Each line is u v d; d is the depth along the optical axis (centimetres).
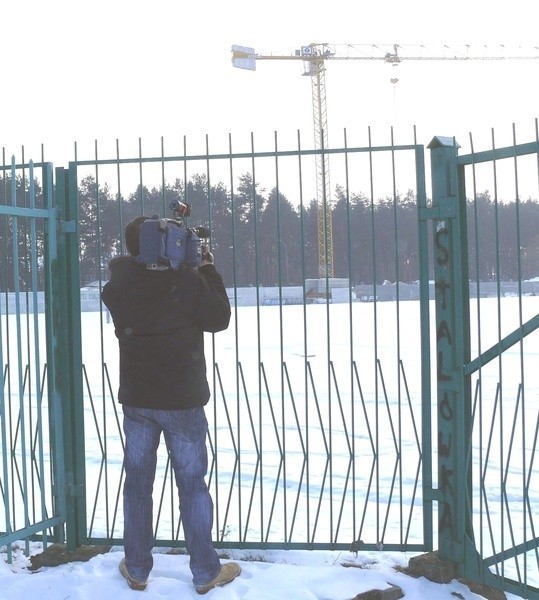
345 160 381
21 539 407
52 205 408
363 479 600
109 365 1475
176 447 345
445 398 378
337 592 346
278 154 385
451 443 377
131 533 352
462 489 374
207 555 348
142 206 396
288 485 584
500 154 350
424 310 381
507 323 2444
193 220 2564
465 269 379
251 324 2698
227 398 1014
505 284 4603
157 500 549
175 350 338
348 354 1598
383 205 4594
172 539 406
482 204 4866
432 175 377
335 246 4572
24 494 394
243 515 507
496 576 361
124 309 340
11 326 1870
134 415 350
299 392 1070
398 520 493
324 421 838
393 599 350
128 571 355
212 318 345
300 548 399
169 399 338
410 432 770
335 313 3216
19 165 404
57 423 407
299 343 1903
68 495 412
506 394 1016
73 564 389
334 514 507
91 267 1945
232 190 387
